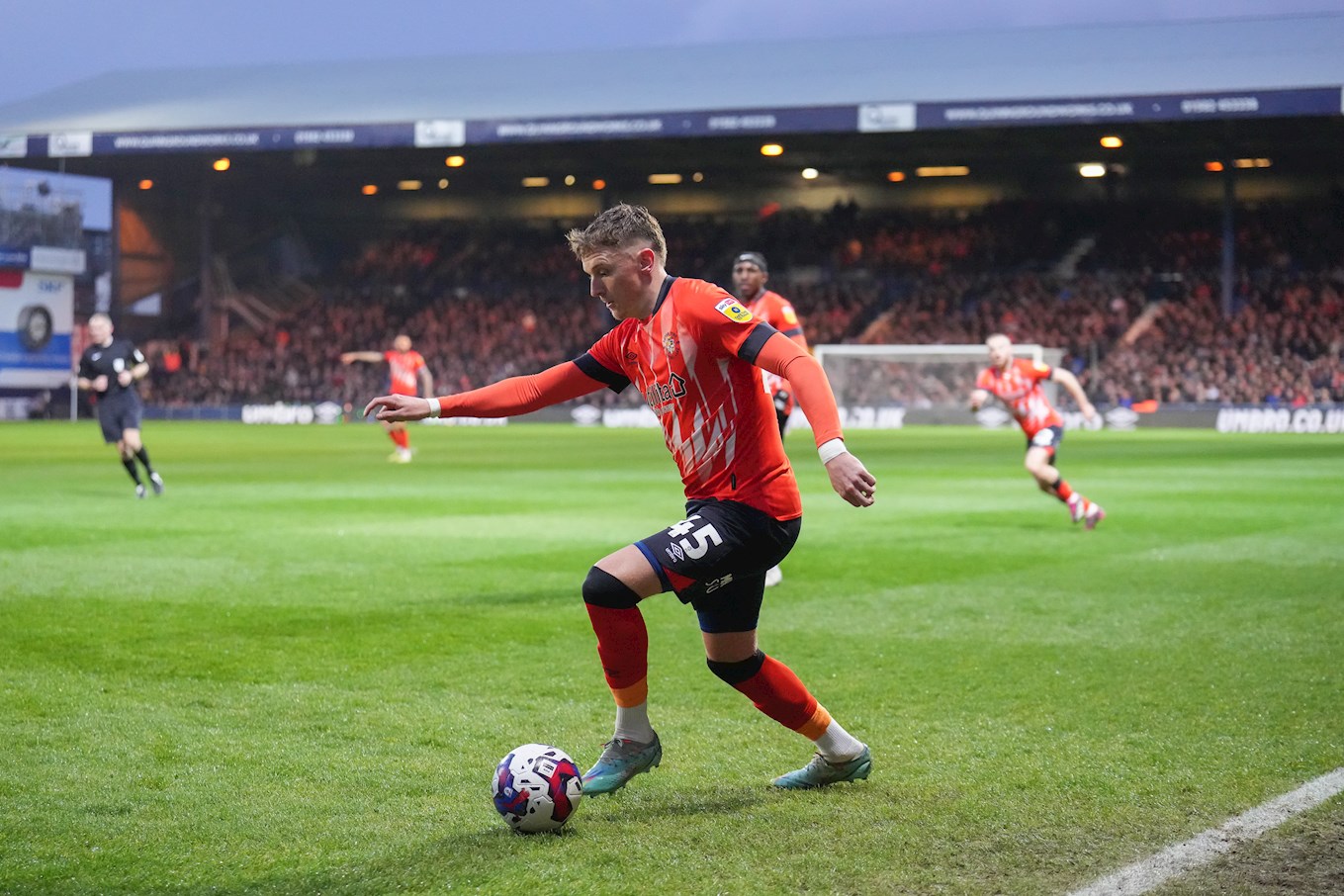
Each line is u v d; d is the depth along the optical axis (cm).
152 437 3291
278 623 702
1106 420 3934
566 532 1155
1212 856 346
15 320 4506
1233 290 4325
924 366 4150
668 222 5181
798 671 595
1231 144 4166
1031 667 603
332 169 4847
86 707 516
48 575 874
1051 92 3638
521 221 5419
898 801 398
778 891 322
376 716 504
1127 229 4700
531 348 4859
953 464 2195
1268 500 1489
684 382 381
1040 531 1172
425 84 4478
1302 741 469
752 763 442
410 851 352
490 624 704
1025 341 4369
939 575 902
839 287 4797
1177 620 726
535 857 346
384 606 758
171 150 4075
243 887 325
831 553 1017
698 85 4081
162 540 1077
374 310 5109
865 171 4909
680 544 377
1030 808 390
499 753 453
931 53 4191
